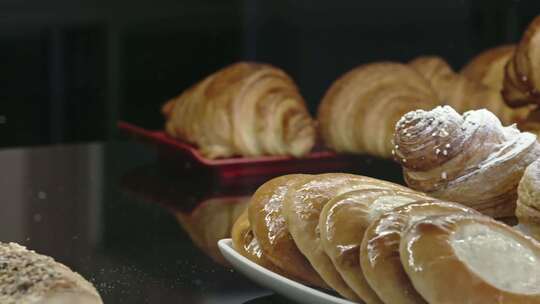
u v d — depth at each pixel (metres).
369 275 0.69
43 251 0.86
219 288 0.79
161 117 1.50
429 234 0.68
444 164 0.81
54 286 0.68
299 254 0.75
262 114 1.12
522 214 0.76
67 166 1.12
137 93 1.54
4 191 1.02
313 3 1.49
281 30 1.52
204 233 0.90
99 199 1.00
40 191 1.03
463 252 0.68
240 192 1.02
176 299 0.77
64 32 1.52
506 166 0.80
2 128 1.52
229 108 1.12
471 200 0.80
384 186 0.76
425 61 1.21
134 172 1.09
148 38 1.54
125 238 0.89
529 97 1.02
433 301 0.67
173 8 1.54
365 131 1.12
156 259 0.84
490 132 0.81
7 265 0.70
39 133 1.53
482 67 1.17
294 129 1.11
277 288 0.75
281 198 0.78
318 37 1.49
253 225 0.77
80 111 1.54
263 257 0.77
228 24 1.54
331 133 1.14
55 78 1.53
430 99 1.13
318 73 1.48
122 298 0.77
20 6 1.50
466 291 0.67
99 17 1.53
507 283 0.67
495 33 1.31
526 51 1.01
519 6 1.28
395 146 0.82
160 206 0.97
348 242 0.71
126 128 1.25
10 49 1.51
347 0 1.46
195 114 1.14
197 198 1.00
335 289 0.72
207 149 1.12
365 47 1.45
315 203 0.74
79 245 0.87
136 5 1.53
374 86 1.13
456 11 1.36
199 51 1.55
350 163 1.09
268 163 1.10
